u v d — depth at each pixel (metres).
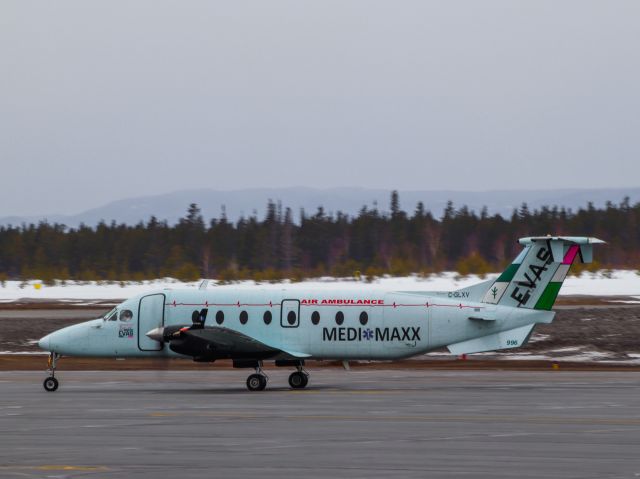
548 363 156.75
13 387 122.75
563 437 76.00
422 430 80.25
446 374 139.25
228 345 115.81
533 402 101.00
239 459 66.25
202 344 115.94
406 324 119.38
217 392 115.19
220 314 121.50
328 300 120.62
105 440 75.31
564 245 119.44
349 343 119.56
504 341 119.56
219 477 59.75
